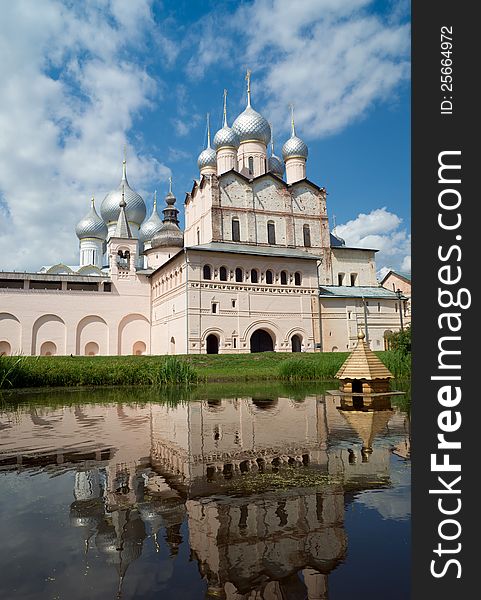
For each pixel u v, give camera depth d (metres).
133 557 3.51
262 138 54.66
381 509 4.53
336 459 6.64
